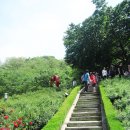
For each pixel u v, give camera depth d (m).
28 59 69.38
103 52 41.62
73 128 16.45
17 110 21.08
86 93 26.69
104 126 16.17
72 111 20.25
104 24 41.84
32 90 37.50
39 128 18.39
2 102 26.17
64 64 60.28
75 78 39.72
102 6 42.81
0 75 40.91
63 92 29.92
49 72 39.25
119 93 22.30
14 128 16.91
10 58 68.12
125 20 41.59
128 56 42.53
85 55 41.97
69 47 43.03
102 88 26.52
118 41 42.00
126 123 14.90
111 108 17.75
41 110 19.97
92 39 41.78
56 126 14.77
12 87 38.75
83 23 42.81
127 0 42.41
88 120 18.42
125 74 34.84
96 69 42.44
